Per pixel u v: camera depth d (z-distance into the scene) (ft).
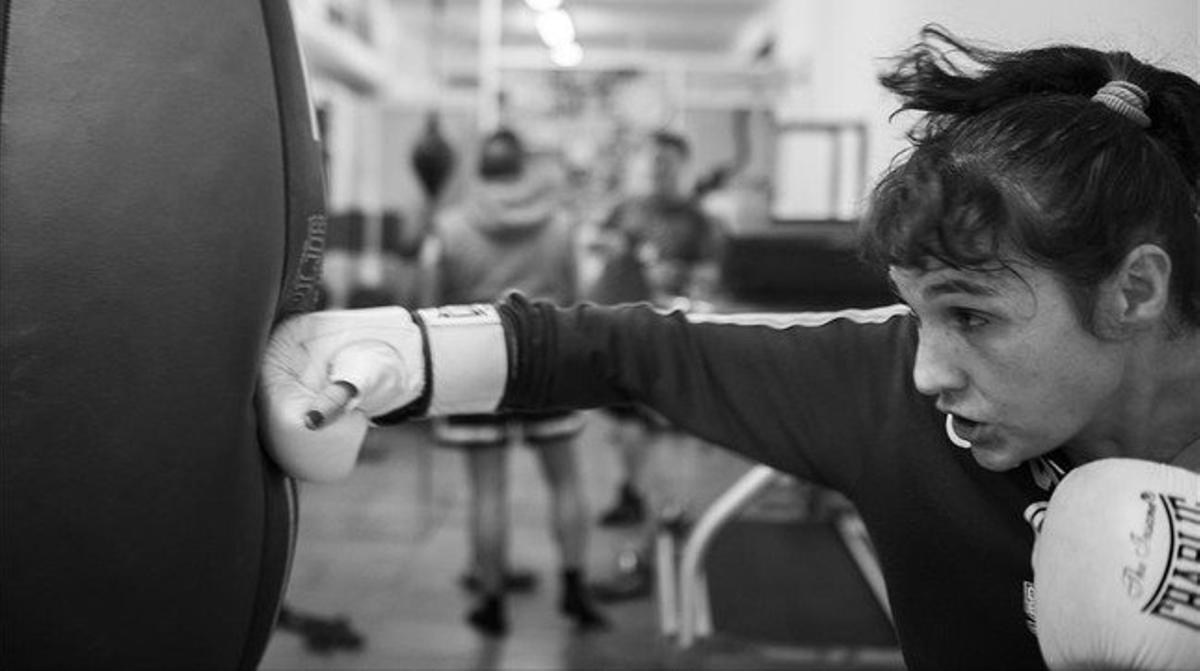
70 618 2.21
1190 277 2.17
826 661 8.82
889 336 2.85
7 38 2.13
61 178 2.12
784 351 2.88
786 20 24.98
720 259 11.47
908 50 2.77
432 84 36.65
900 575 2.81
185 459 2.21
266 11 2.39
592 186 21.71
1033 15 7.18
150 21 2.19
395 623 9.84
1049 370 2.15
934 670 2.85
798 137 19.16
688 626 8.74
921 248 2.11
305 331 2.63
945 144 2.21
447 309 2.91
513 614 10.22
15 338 2.10
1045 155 2.07
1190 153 2.27
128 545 2.20
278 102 2.37
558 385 2.87
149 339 2.16
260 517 2.42
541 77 23.16
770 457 2.89
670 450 16.85
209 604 2.34
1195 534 2.02
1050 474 2.50
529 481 16.39
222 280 2.22
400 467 17.26
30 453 2.12
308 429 2.43
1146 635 1.95
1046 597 2.15
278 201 2.34
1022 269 2.08
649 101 22.63
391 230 20.48
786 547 12.28
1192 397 2.32
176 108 2.19
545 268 9.73
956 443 2.62
